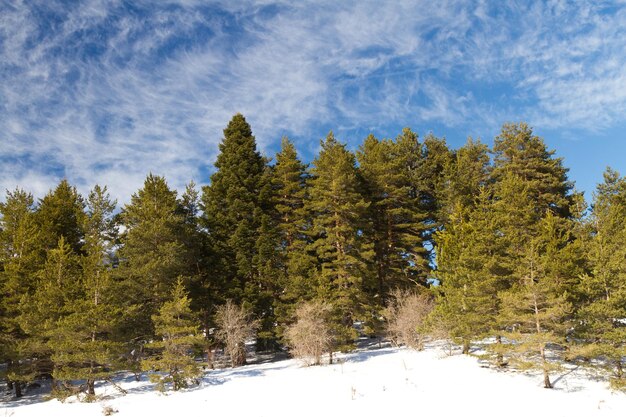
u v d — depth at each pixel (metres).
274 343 40.47
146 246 30.95
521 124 44.91
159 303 30.45
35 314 24.73
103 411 20.59
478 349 30.30
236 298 35.47
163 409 20.69
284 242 42.31
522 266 26.03
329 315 30.64
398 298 34.97
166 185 33.62
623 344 23.72
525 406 19.92
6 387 31.91
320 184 40.03
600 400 20.66
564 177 42.69
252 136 45.19
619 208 31.59
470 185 43.50
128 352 28.94
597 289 24.58
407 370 25.91
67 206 36.72
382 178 42.03
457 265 29.81
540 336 22.94
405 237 41.00
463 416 18.69
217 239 38.28
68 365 26.83
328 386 23.02
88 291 25.31
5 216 30.98
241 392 22.86
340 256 35.31
